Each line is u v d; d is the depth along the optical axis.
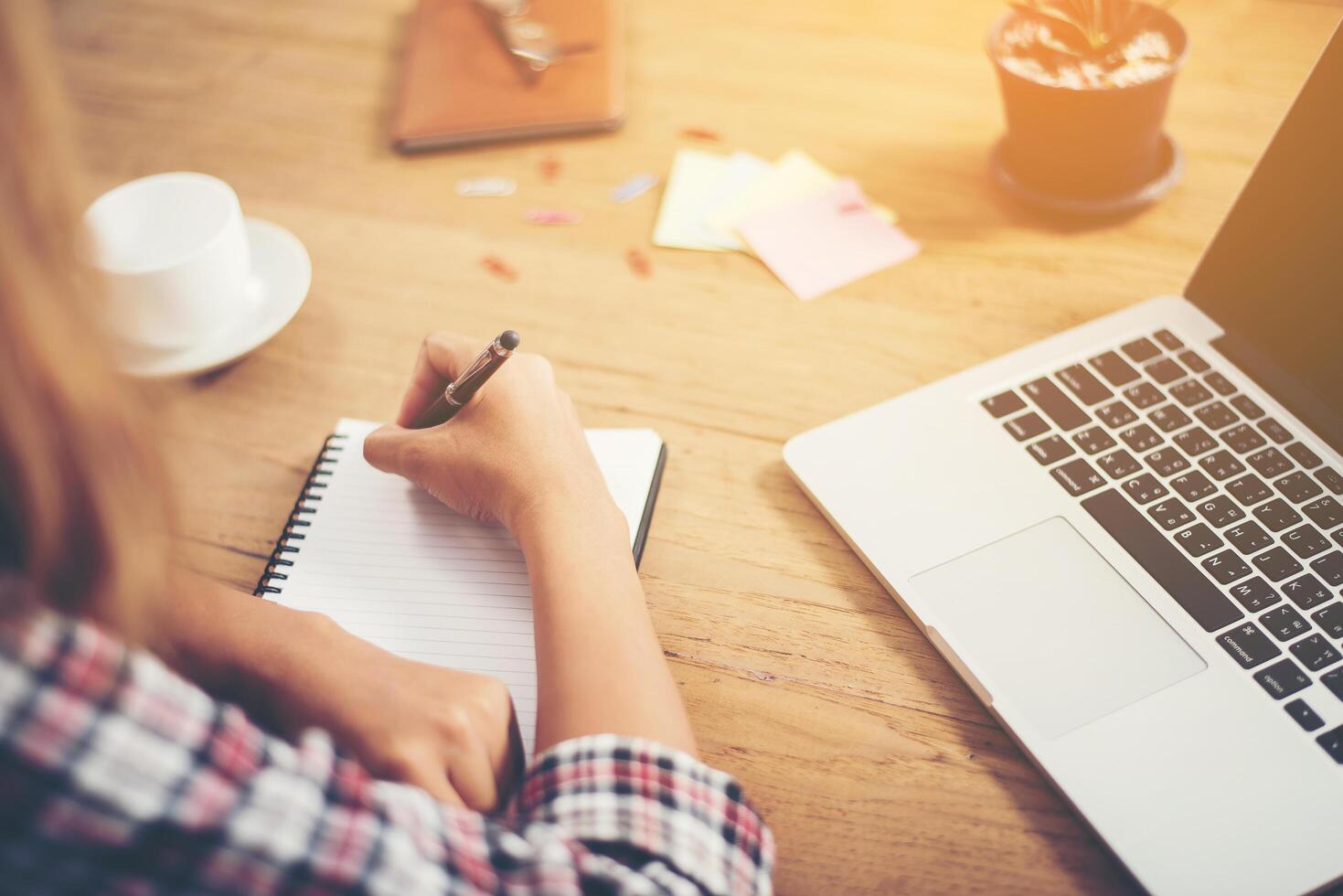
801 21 1.12
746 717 0.59
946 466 0.67
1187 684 0.55
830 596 0.64
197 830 0.33
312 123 1.03
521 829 0.44
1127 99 0.79
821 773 0.56
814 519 0.68
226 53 1.12
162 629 0.52
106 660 0.32
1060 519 0.63
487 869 0.41
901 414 0.70
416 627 0.61
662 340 0.81
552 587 0.56
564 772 0.46
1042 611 0.59
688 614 0.63
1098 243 0.86
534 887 0.41
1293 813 0.51
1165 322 0.73
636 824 0.45
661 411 0.76
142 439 0.36
